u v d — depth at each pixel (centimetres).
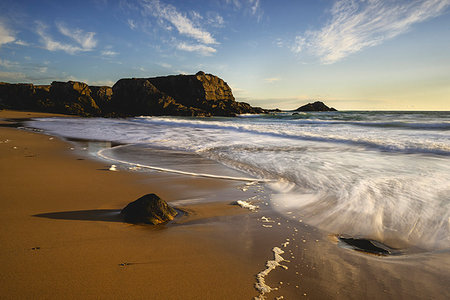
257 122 3064
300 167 725
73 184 524
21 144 1080
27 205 398
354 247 296
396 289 220
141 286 215
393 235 327
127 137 1470
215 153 966
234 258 265
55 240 289
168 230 329
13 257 250
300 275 238
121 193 477
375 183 556
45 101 5094
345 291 216
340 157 873
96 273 230
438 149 936
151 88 5997
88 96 5759
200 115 5291
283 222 364
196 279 228
